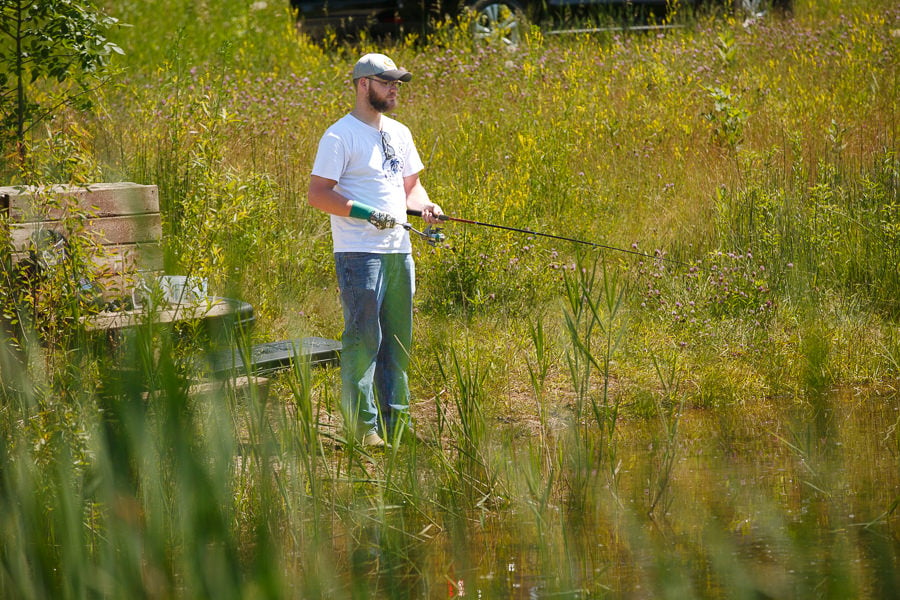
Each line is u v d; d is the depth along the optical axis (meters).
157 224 20.02
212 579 9.11
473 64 44.94
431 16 51.12
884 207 27.47
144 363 8.75
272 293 25.97
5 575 11.01
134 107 36.69
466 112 38.75
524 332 24.39
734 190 31.19
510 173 33.72
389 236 18.59
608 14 54.41
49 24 28.05
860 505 15.69
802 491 16.44
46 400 14.09
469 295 26.80
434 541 15.12
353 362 18.62
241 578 9.19
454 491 16.61
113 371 8.98
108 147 29.39
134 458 9.01
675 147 35.91
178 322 15.80
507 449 18.05
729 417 20.58
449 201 30.00
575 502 16.23
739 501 16.03
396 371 19.36
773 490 16.50
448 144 36.38
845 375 22.17
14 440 12.69
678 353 23.23
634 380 22.16
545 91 41.91
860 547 14.01
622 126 38.69
